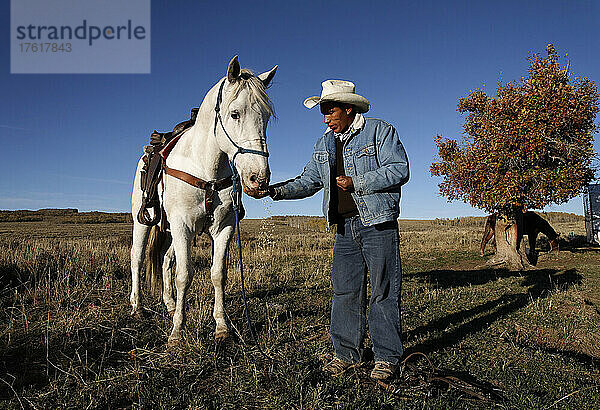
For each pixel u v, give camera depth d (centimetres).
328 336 418
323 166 326
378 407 270
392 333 303
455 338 435
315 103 311
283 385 288
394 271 306
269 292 672
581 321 522
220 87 357
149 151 472
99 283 668
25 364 355
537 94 1150
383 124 307
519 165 1170
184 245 390
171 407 276
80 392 296
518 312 553
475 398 286
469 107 1293
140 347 395
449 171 1280
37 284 632
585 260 1259
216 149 365
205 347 365
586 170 1188
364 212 294
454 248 1666
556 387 311
